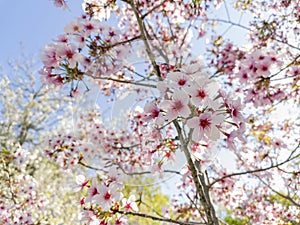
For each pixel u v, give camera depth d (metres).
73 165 3.66
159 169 2.10
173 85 1.79
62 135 3.86
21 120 11.28
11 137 10.73
